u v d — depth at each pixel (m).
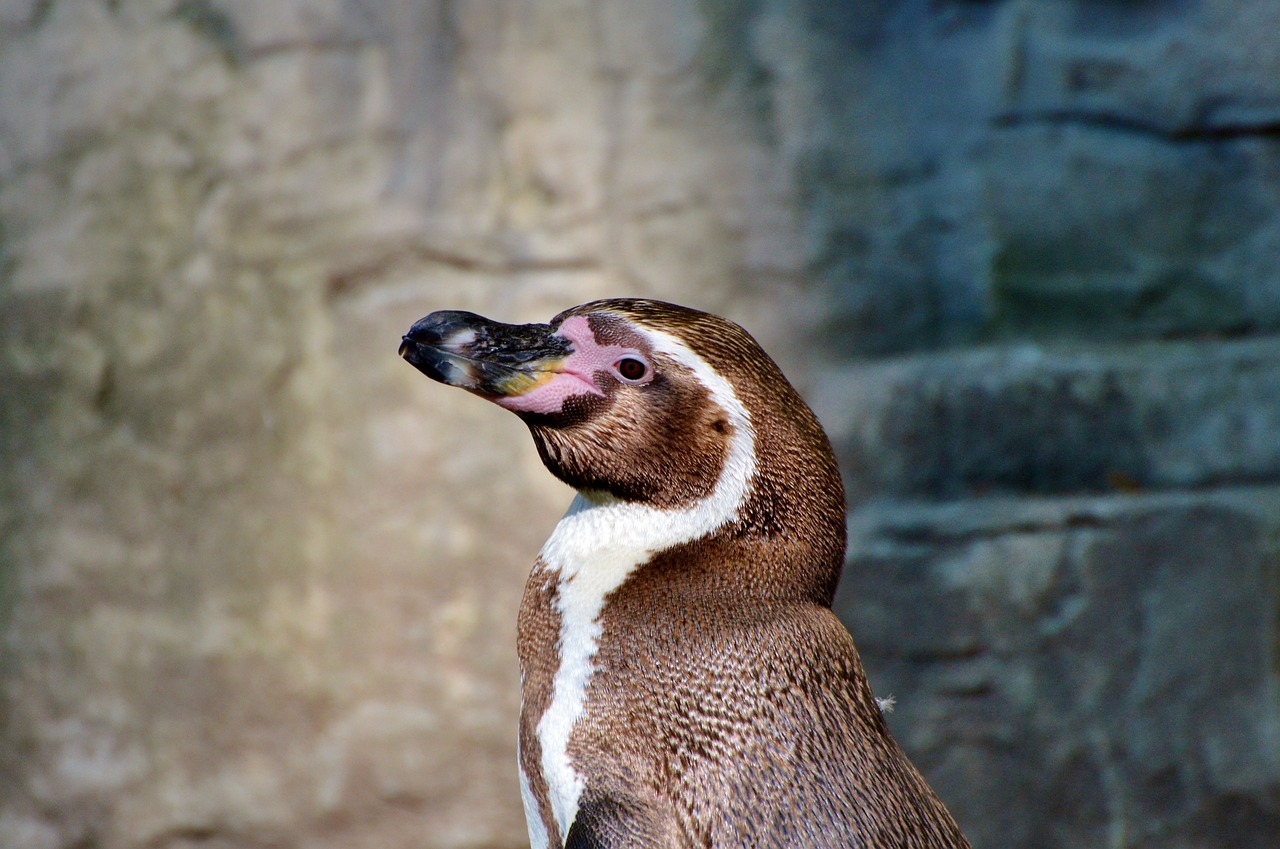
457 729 18.62
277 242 18.73
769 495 8.40
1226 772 17.39
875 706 8.30
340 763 18.86
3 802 19.67
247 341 18.80
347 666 18.78
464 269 18.52
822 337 18.34
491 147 18.47
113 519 19.20
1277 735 17.36
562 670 8.25
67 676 19.38
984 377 17.81
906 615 17.61
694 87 18.28
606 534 8.66
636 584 8.32
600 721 7.94
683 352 8.50
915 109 18.19
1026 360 17.80
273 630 18.92
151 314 18.95
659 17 18.23
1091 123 17.97
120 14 18.91
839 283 18.31
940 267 18.27
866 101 18.19
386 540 18.62
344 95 18.61
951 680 17.50
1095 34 17.84
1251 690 17.36
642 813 7.56
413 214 18.55
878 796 7.68
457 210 18.52
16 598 19.47
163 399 19.00
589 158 18.33
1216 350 17.81
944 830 7.91
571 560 8.69
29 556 19.41
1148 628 17.38
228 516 18.95
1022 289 18.22
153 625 19.19
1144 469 17.66
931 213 18.23
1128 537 17.34
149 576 19.16
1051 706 17.41
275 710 18.98
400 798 18.78
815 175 18.30
